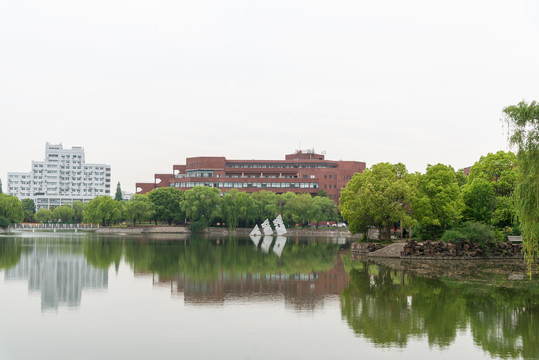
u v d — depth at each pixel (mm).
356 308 40875
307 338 31875
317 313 38969
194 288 50812
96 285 52406
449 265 72750
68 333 32844
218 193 185375
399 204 89312
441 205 87188
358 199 93500
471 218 91250
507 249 82375
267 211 189000
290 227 196875
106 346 29953
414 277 59094
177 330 33688
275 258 83250
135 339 31438
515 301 43719
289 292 48531
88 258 79562
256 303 42969
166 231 181875
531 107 38281
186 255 87188
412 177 93375
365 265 72750
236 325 35094
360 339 31781
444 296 46062
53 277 58031
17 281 54812
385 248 86125
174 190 194625
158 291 48906
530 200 38281
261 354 28609
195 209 177000
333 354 28672
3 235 150750
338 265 72562
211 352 28891
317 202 190125
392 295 46781
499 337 32250
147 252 92625
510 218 88000
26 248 97938
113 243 117562
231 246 113312
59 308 40531
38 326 34594
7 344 30234
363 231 97188
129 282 54562
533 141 38406
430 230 94938
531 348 29953
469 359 28031
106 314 38375
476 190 89375
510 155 91375
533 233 39469
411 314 38656
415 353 28969
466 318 37281
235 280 56469
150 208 184500
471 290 49500
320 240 147125
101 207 180250
